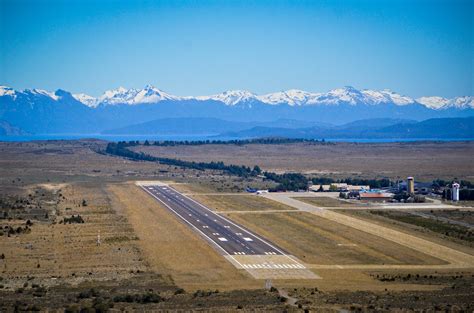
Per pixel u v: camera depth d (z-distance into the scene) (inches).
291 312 7283.5
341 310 7436.0
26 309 7386.8
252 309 7436.0
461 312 7377.0
